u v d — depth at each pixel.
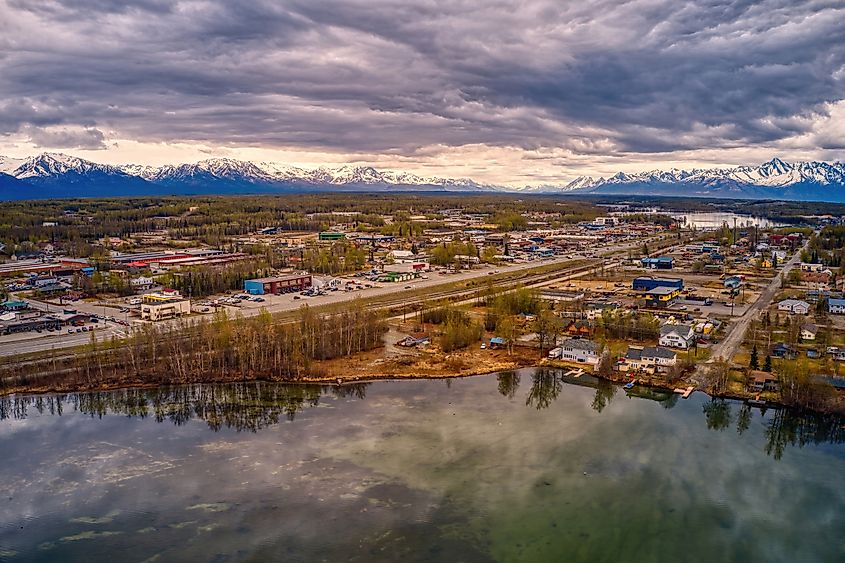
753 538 64.88
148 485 75.00
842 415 94.06
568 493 73.06
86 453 83.12
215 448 84.56
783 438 88.38
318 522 67.19
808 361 112.44
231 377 110.88
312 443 86.00
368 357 123.62
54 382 106.25
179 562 61.03
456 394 105.06
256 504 70.81
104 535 65.38
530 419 94.50
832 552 62.72
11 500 71.94
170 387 107.25
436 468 78.88
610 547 63.16
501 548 62.91
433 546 63.12
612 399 103.25
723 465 80.12
